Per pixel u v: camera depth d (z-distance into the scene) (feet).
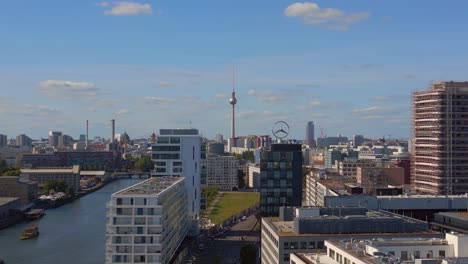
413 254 518.37
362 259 458.50
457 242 522.47
